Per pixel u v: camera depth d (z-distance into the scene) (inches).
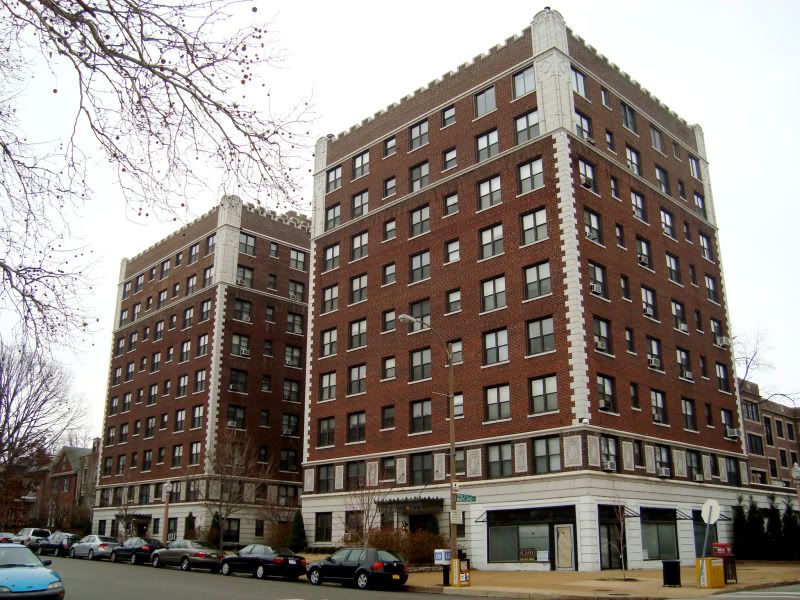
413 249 1988.2
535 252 1679.4
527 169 1764.3
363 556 1187.3
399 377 1929.1
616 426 1581.0
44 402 2149.4
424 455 1824.6
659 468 1681.8
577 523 1453.0
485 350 1733.5
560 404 1544.0
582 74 1849.2
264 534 2368.4
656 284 1881.2
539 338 1631.4
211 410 2593.5
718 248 2235.5
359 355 2065.7
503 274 1738.4
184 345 2869.1
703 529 1780.3
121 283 3437.5
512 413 1628.9
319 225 2324.1
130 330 3257.9
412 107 2118.6
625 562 1489.9
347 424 2049.7
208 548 1550.2
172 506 2628.0
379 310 2042.3
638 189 1929.1
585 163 1765.5
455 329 1811.0
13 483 2539.4
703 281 2108.8
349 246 2201.0
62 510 3698.3
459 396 1756.9
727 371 2094.0
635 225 1866.4
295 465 2783.0
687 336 1952.5
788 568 1487.5
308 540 2060.8
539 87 1779.0
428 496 1764.3
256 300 2847.0
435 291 1893.5
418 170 2059.5
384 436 1925.4
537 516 1523.1
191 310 2878.9
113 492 3053.6
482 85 1924.2
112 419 3218.5
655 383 1760.6
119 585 1051.3
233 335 2738.7
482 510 1627.7
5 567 746.8
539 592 1001.5
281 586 1135.0
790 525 1871.3
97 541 1852.9
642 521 1578.5
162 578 1229.1
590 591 1015.6
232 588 1045.2
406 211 2043.6
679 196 2127.2
